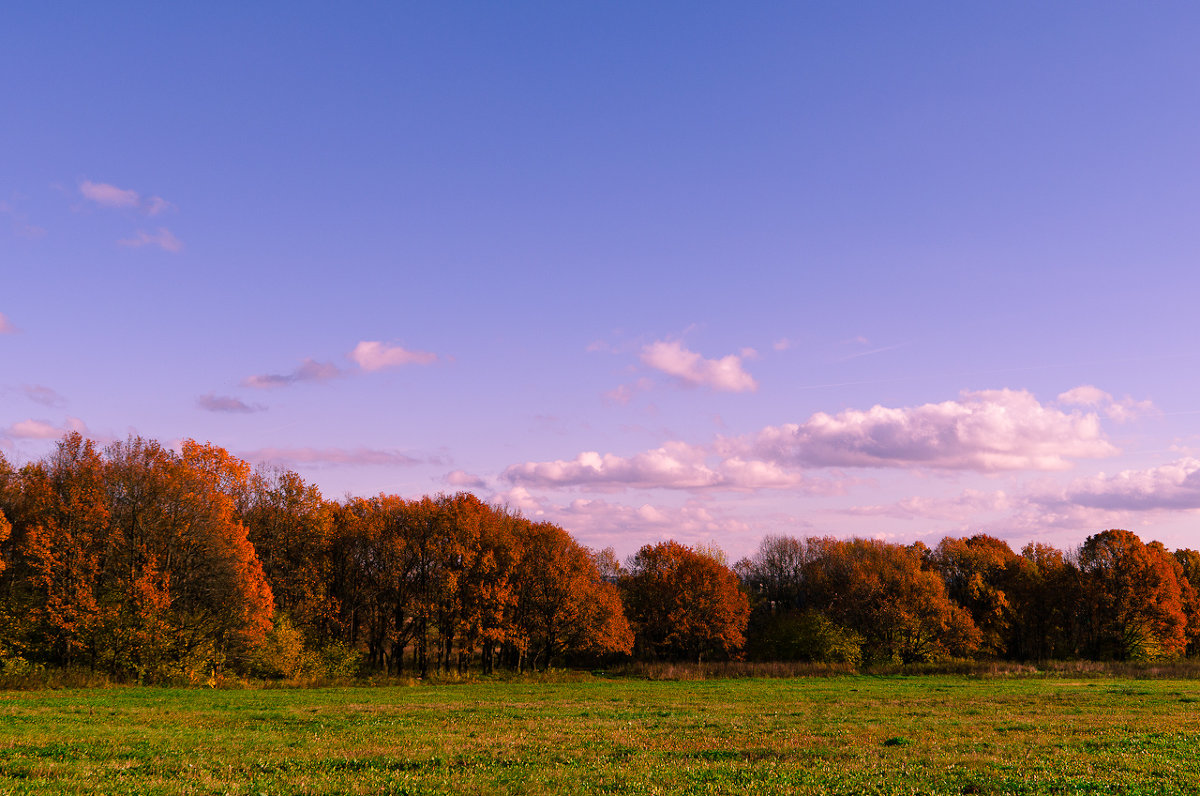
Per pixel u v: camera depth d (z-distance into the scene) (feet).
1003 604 365.61
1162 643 320.70
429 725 107.04
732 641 322.14
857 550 408.87
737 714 126.31
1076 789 58.59
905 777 64.28
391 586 262.88
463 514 266.77
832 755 78.28
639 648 336.90
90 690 165.58
